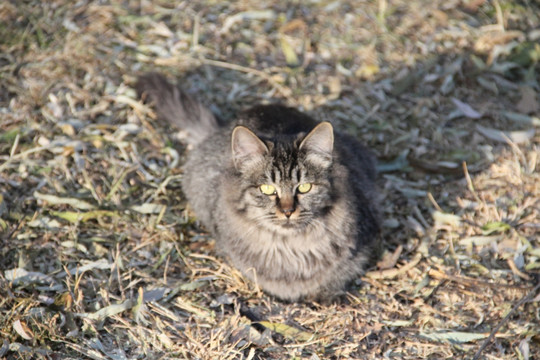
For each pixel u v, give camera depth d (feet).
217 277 28.12
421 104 36.76
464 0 42.45
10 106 35.01
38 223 29.45
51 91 36.04
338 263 26.91
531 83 38.11
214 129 34.30
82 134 33.81
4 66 37.42
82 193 31.17
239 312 26.61
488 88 37.93
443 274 28.48
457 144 35.06
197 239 30.17
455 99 37.01
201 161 31.24
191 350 24.39
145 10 41.63
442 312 26.96
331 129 24.64
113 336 25.22
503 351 25.31
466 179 33.19
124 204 31.04
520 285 28.04
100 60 38.22
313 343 25.27
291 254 26.45
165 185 32.30
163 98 34.81
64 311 25.59
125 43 39.52
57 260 28.09
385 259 29.30
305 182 25.08
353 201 26.89
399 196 32.53
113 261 28.35
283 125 30.53
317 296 27.66
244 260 27.02
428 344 25.44
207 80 38.22
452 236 30.42
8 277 26.84
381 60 39.27
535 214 31.32
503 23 40.78
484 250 29.81
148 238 29.76
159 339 24.99
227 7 42.19
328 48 39.96
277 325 26.07
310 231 26.00
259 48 40.04
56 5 41.52
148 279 27.73
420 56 39.27
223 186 27.04
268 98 37.35
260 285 27.71
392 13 41.91
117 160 33.06
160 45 39.63
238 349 24.73
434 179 33.42
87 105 35.55
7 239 28.63
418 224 30.81
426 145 35.09
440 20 41.42
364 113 36.58
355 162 29.76
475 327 26.35
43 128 33.81
